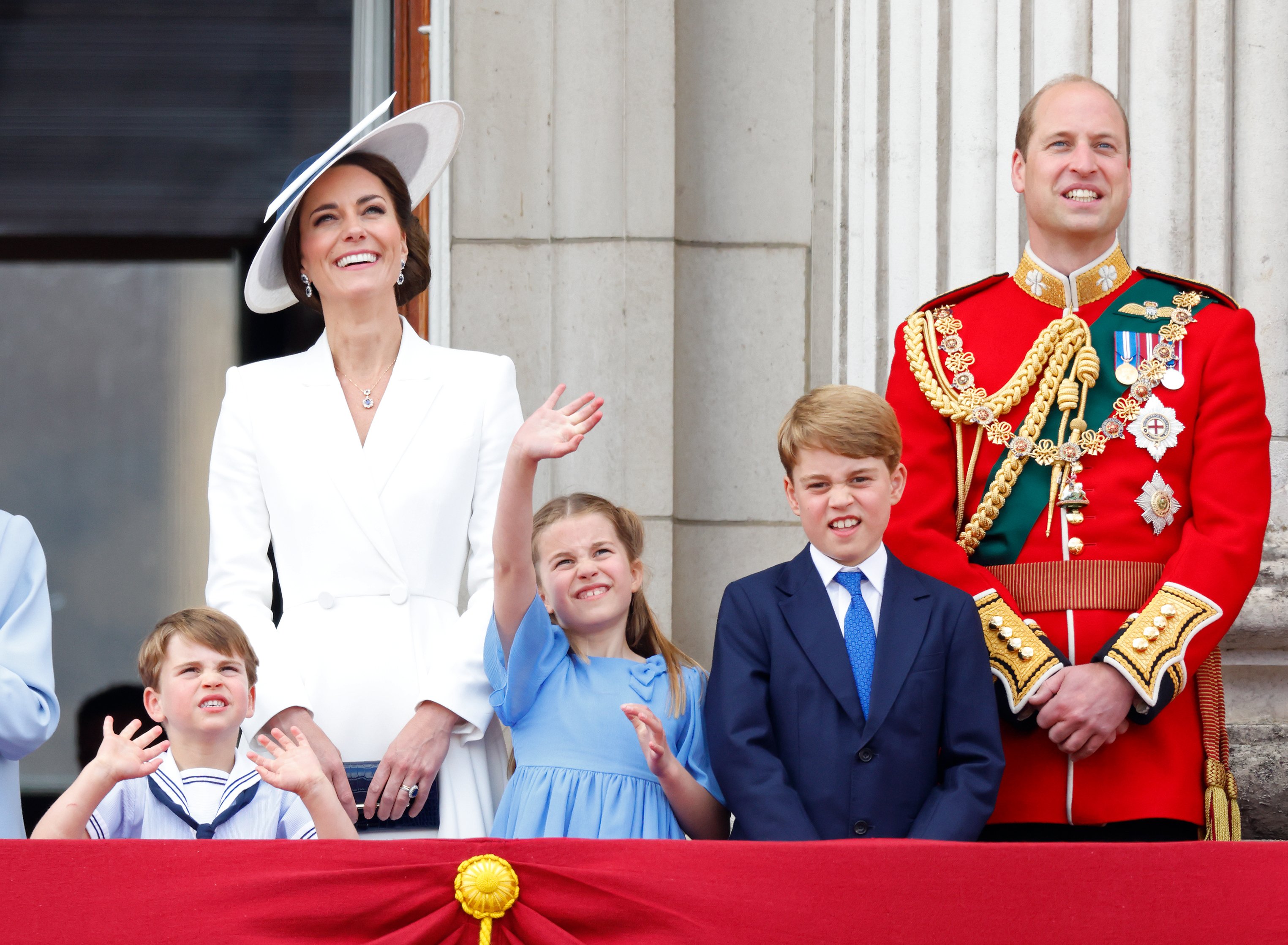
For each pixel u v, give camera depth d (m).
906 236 15.62
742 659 10.78
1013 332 11.75
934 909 8.85
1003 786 10.96
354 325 12.30
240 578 11.84
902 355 11.96
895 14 15.93
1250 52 14.91
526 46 17.25
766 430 17.28
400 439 11.97
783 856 8.95
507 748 13.45
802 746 10.52
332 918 8.78
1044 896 8.88
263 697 11.28
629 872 8.94
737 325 17.36
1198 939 8.81
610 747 11.05
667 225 17.05
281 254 12.67
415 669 11.58
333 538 11.74
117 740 10.19
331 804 10.23
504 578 10.74
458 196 17.09
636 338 16.89
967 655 10.59
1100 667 10.58
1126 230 14.87
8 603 11.43
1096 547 11.13
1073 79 11.84
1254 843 9.01
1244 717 14.30
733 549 17.17
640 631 12.02
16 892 8.68
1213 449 11.20
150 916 8.69
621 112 17.16
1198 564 10.83
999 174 15.19
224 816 11.01
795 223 17.45
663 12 17.27
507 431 12.24
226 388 13.80
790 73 17.56
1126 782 10.77
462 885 8.80
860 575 10.98
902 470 11.27
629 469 16.72
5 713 10.76
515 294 17.06
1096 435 11.34
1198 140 14.80
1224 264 14.70
